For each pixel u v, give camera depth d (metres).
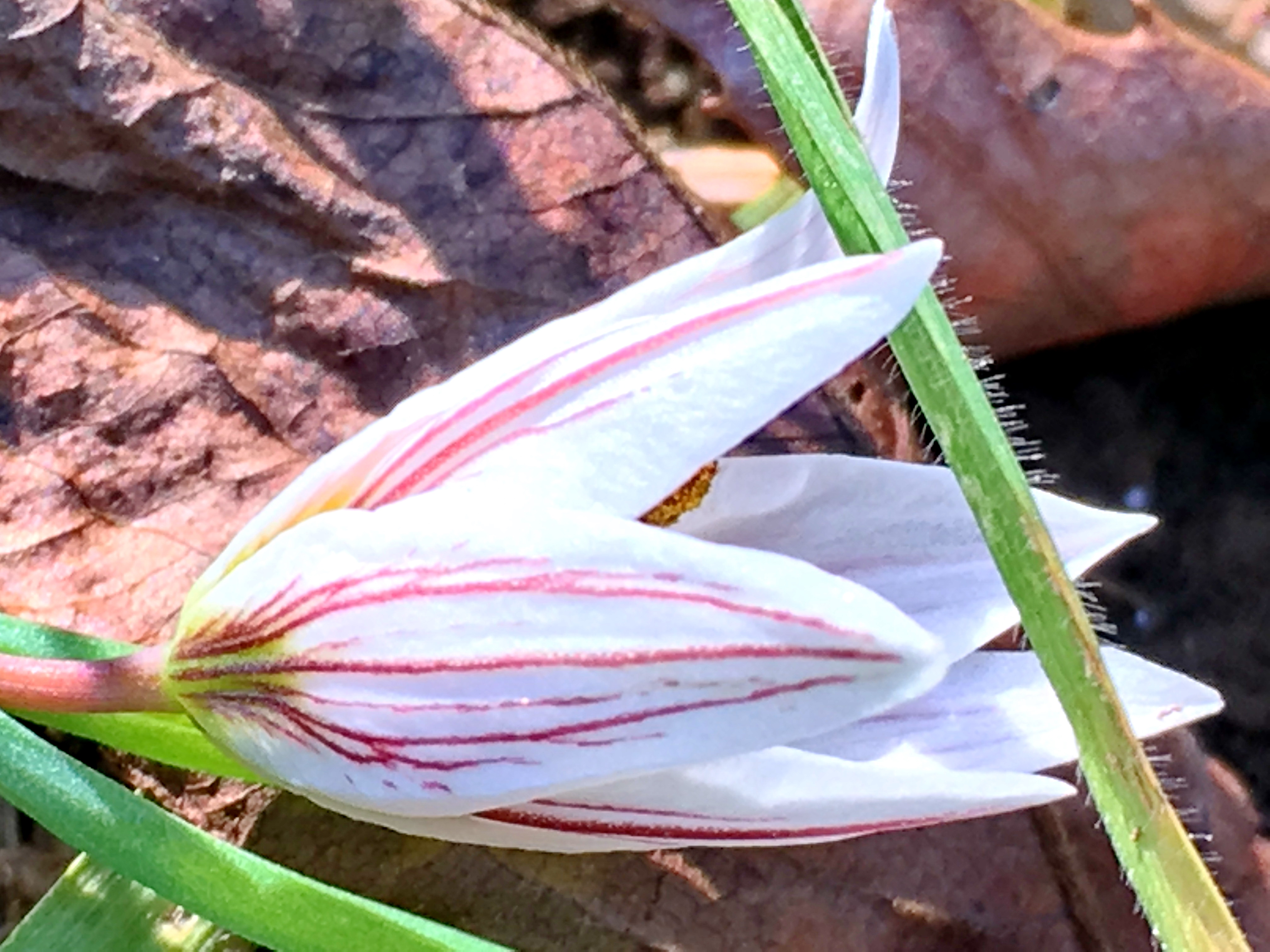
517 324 0.05
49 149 0.05
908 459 0.05
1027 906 0.05
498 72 0.05
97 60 0.05
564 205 0.05
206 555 0.05
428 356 0.05
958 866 0.05
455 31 0.05
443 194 0.05
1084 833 0.05
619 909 0.05
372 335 0.05
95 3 0.05
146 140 0.05
